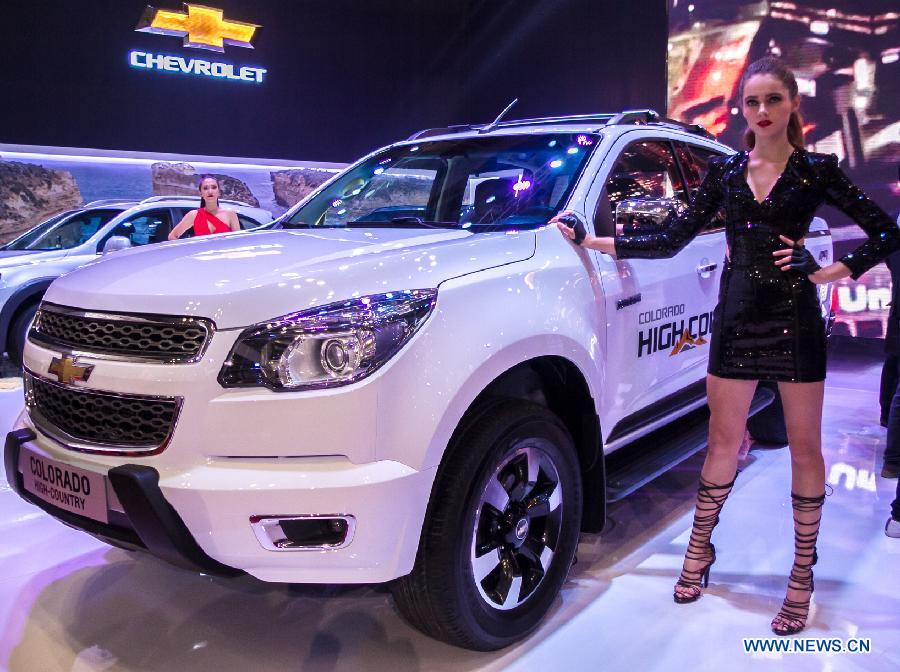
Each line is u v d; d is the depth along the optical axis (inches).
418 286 78.0
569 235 97.9
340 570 73.7
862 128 283.0
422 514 75.2
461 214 114.6
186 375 72.5
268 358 72.1
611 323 102.0
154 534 72.9
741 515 126.8
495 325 81.6
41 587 104.9
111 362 76.8
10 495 139.5
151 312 76.0
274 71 420.5
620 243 96.3
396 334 74.1
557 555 93.7
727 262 92.5
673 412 123.8
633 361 108.3
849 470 150.2
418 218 118.8
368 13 446.9
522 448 86.3
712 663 85.0
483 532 85.0
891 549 114.3
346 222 121.0
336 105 444.8
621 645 88.9
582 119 130.6
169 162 394.6
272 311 73.2
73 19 362.0
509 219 106.3
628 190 115.9
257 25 408.8
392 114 466.9
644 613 96.1
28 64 354.3
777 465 151.6
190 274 80.6
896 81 274.5
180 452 72.6
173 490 71.8
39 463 83.7
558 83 434.3
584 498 102.4
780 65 85.3
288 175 431.8
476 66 478.9
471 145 123.8
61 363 80.6
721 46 312.3
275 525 72.7
